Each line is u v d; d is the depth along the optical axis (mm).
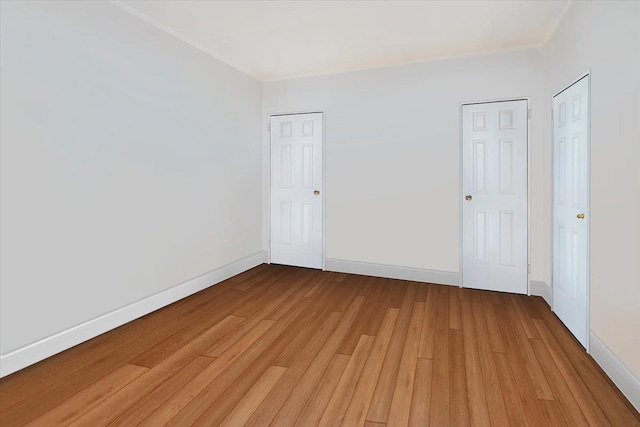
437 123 4117
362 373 2277
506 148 3844
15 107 2246
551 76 3428
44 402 1952
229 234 4410
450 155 4078
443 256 4164
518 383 2170
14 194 2250
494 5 2926
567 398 2021
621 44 2102
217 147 4141
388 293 3863
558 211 3219
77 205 2627
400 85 4277
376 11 3041
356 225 4586
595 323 2439
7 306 2221
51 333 2471
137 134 3105
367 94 4449
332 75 4621
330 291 3928
